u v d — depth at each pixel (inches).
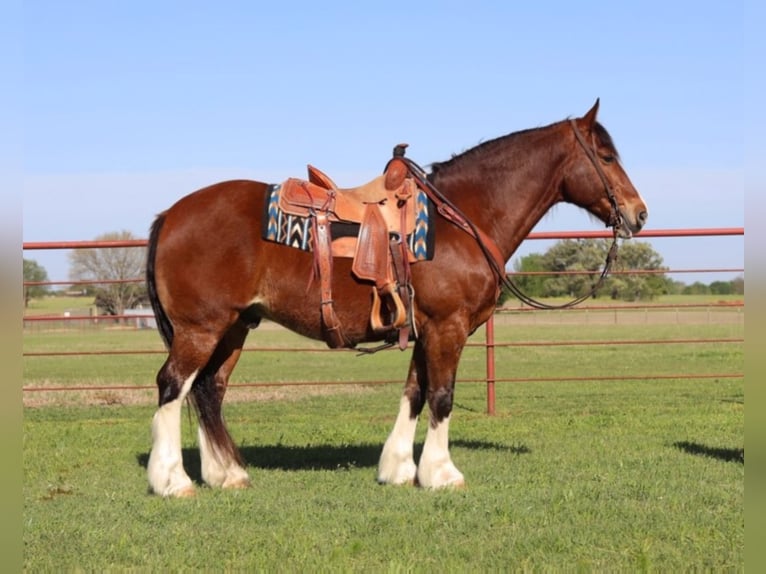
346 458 288.5
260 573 164.2
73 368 741.9
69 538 187.0
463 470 258.2
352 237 223.3
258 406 448.8
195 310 221.0
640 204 247.0
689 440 313.0
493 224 241.6
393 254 222.1
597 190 246.5
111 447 308.5
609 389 523.8
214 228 221.0
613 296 1437.0
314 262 220.8
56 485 241.9
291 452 299.7
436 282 224.8
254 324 242.1
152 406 449.7
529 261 911.7
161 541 184.1
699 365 690.8
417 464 273.6
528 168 243.9
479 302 230.1
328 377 629.6
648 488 229.3
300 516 203.6
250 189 228.7
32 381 605.6
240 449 306.0
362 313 225.3
